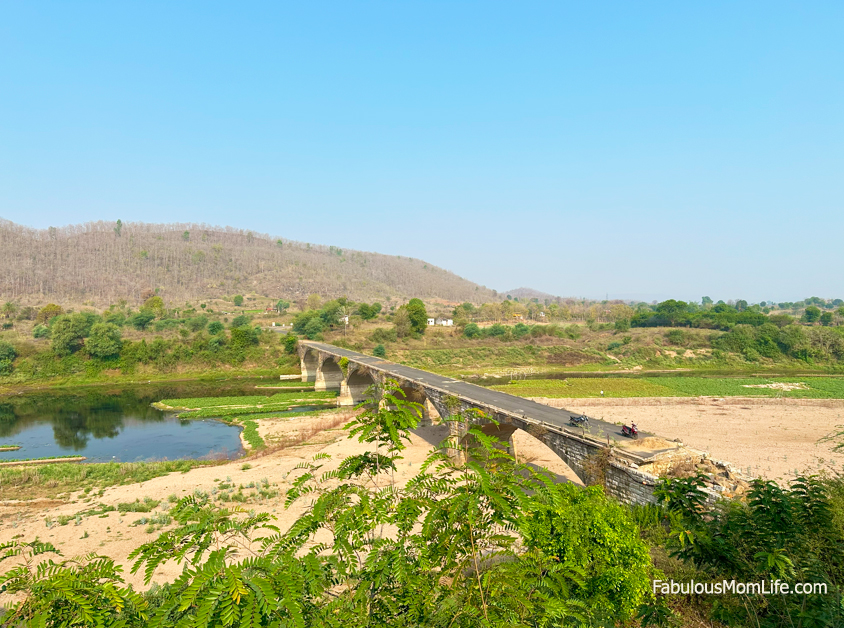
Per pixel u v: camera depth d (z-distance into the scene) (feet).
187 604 15.48
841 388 302.25
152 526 105.60
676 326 526.98
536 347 444.96
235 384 343.26
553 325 510.17
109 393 312.50
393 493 23.48
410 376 222.89
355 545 21.68
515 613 20.42
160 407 266.57
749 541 34.71
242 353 395.96
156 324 456.04
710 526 38.29
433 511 21.38
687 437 188.03
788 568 31.53
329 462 155.12
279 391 316.81
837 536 33.68
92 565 20.48
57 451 191.83
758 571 32.63
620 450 100.17
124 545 95.81
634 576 32.32
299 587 17.52
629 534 34.22
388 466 24.25
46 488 137.59
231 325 492.95
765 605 32.71
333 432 205.67
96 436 213.05
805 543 33.14
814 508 35.63
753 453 162.81
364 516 21.80
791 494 36.81
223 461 168.04
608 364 412.57
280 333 451.12
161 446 196.65
